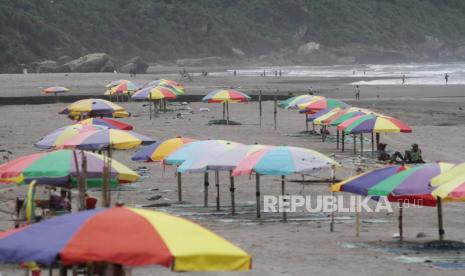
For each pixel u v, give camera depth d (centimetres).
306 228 4659
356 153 8488
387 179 3984
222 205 5522
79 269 2809
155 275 3356
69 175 3781
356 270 3466
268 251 3903
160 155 5491
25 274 3128
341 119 8481
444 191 3538
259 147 4962
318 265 3578
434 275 3384
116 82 16038
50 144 5381
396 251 3919
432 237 4331
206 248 2062
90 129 5572
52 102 16888
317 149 8881
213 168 4888
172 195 5956
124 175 3856
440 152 8588
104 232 2092
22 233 2139
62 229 2116
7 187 6062
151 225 2122
